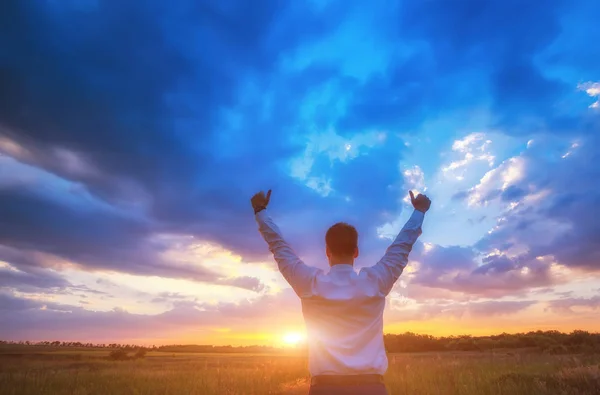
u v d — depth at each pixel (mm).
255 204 2760
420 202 2727
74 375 16172
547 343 35031
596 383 9891
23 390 12461
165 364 28391
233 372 16359
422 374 13648
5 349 64312
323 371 2244
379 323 2365
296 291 2447
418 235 2617
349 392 2180
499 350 41188
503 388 10367
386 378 12836
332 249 2514
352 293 2334
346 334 2285
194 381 13562
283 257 2527
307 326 2361
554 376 11141
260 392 12078
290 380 14445
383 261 2492
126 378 15047
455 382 11375
